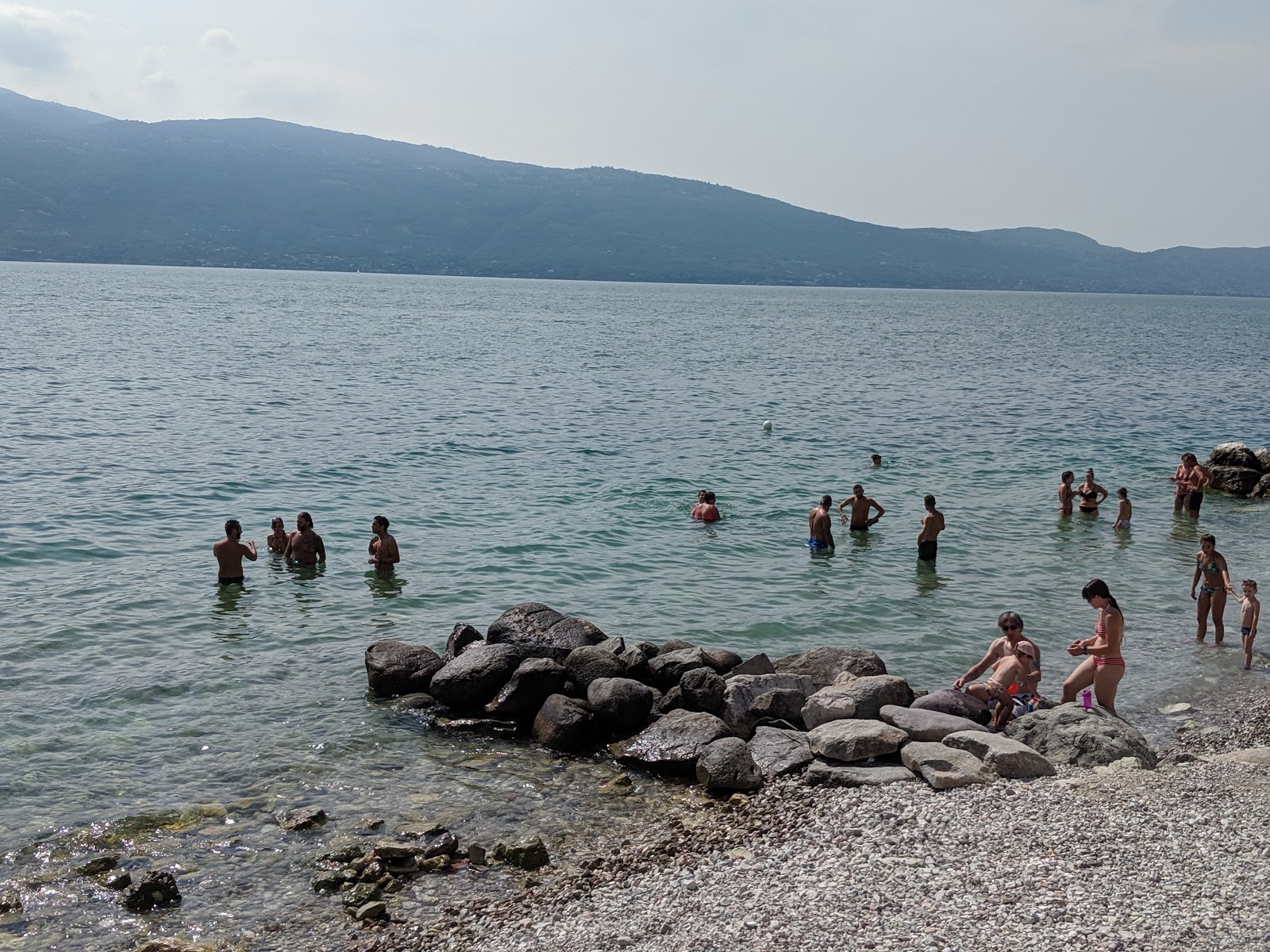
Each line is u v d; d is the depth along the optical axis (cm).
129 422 3847
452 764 1316
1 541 2247
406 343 8381
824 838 1052
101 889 1005
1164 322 18912
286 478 3017
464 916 956
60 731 1357
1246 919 820
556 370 6606
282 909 979
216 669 1600
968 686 1502
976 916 845
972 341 11188
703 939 847
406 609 1933
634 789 1264
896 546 2569
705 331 11669
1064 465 3778
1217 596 1911
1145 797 1102
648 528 2628
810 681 1495
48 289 15625
